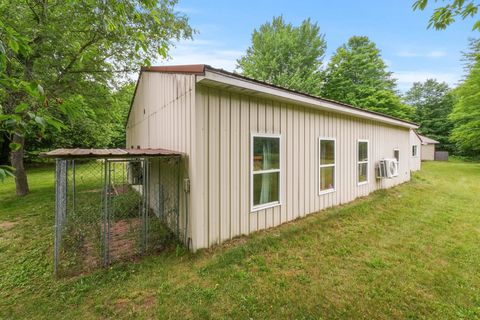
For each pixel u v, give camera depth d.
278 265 3.13
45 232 4.46
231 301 2.44
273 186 4.66
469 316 2.25
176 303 2.41
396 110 19.94
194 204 3.48
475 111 14.98
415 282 2.77
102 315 2.29
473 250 3.58
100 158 3.10
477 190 8.41
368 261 3.23
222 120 3.78
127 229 4.47
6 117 1.43
